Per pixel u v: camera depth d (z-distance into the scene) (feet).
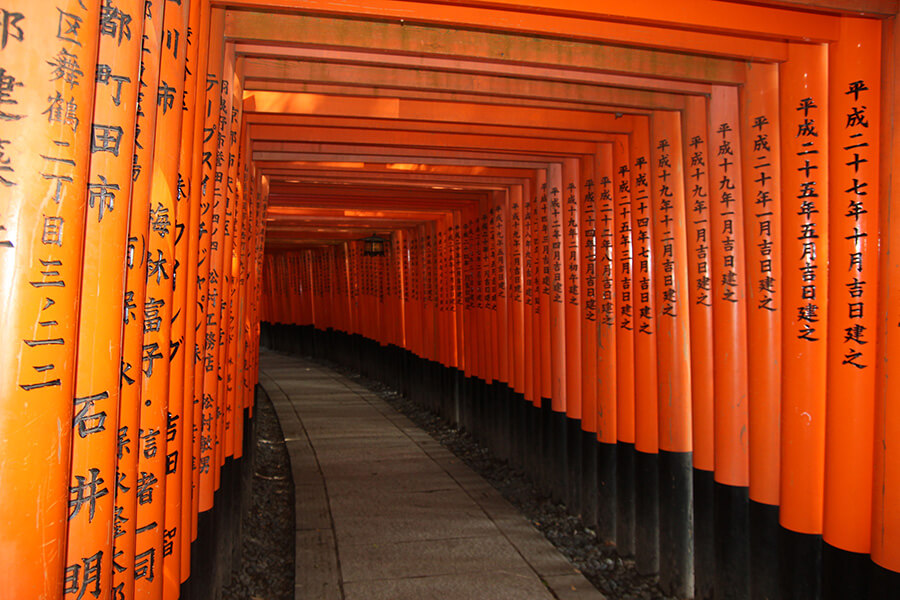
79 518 5.00
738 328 12.12
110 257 5.10
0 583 4.12
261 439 29.45
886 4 8.93
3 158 4.14
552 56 11.12
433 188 23.85
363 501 20.13
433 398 33.99
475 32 10.84
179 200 7.43
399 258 39.04
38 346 4.23
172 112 6.68
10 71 4.19
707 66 11.53
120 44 5.10
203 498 10.27
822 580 10.12
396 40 10.55
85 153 4.54
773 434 11.34
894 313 8.78
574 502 19.11
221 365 11.82
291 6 9.05
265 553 17.01
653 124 14.11
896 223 8.82
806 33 9.68
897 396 8.71
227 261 11.78
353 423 31.94
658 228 14.19
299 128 16.02
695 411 13.42
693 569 14.02
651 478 15.19
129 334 5.81
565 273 19.06
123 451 5.78
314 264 58.49
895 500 8.69
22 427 4.17
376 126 15.10
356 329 49.57
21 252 4.16
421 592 14.02
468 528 17.83
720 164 12.15
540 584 14.44
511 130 15.71
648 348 15.01
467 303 28.63
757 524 11.57
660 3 9.53
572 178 18.53
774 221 11.15
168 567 7.41
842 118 9.62
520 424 23.34
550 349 20.36
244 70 11.90
